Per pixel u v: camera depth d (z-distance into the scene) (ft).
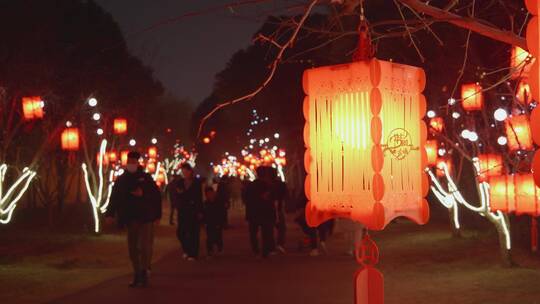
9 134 65.26
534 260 49.01
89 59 95.35
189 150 244.01
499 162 44.11
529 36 15.14
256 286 42.57
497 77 52.54
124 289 41.14
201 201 57.67
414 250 60.08
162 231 87.92
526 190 33.42
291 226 100.37
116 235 77.51
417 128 19.94
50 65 81.51
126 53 104.63
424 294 37.91
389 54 54.08
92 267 51.11
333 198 19.67
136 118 104.42
